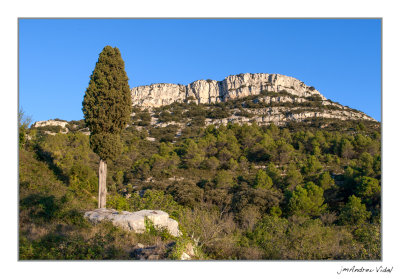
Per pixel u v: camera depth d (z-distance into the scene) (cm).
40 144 2277
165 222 1334
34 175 1684
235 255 1440
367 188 3775
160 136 9206
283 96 12494
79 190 1745
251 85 13775
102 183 1603
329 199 4112
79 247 966
